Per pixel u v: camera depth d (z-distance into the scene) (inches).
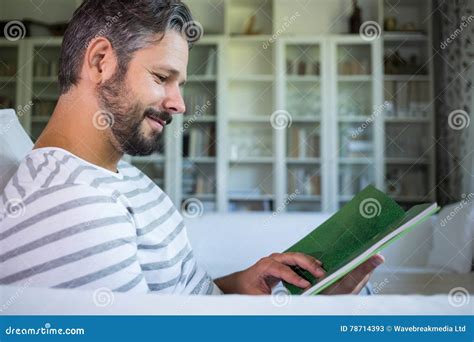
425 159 165.9
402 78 169.6
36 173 26.6
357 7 173.6
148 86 29.8
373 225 28.8
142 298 19.8
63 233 24.8
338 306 19.3
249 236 92.7
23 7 174.1
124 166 33.8
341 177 170.7
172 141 171.9
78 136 29.7
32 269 24.6
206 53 176.2
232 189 172.9
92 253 24.7
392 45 172.9
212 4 178.4
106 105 29.5
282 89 173.3
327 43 173.2
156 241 30.7
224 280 34.6
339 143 171.2
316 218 94.9
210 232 92.6
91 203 25.5
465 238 79.4
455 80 150.6
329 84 172.4
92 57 29.3
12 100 171.8
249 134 174.6
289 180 171.8
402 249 88.9
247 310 19.3
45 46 172.6
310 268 28.9
